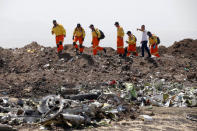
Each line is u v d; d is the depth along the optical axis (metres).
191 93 20.44
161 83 23.06
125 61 31.42
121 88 21.27
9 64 28.52
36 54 30.88
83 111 12.46
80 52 31.05
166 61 32.66
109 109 13.95
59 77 24.31
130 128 11.63
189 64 33.06
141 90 20.97
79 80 23.94
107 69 28.47
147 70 29.48
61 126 11.41
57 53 31.45
